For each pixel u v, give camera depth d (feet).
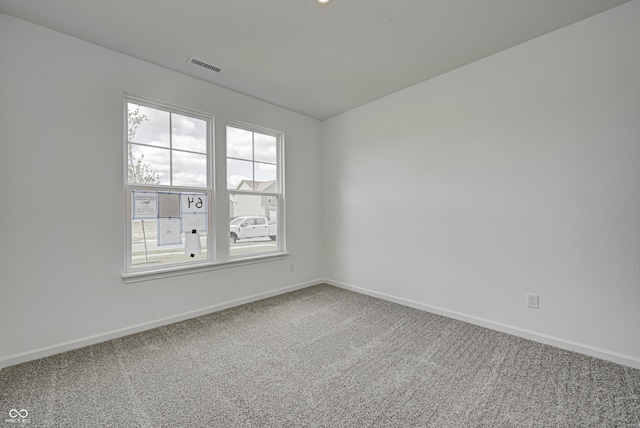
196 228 9.48
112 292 7.71
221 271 10.00
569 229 6.89
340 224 12.91
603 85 6.38
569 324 6.93
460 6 6.13
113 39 7.25
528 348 7.06
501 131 7.96
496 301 8.16
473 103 8.52
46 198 6.75
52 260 6.84
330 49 7.79
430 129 9.57
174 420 4.71
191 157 9.45
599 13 6.39
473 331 8.10
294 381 5.81
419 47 7.71
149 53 7.91
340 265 12.96
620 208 6.23
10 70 6.32
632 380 5.69
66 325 7.02
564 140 6.92
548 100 7.14
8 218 6.31
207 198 9.77
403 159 10.40
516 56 7.64
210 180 9.86
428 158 9.66
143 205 8.39
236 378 5.91
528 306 7.56
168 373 6.08
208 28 6.86
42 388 5.53
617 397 5.20
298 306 10.36
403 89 10.33
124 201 7.94
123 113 7.95
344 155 12.65
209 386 5.64
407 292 10.37
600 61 6.41
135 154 8.33
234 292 10.36
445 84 9.15
